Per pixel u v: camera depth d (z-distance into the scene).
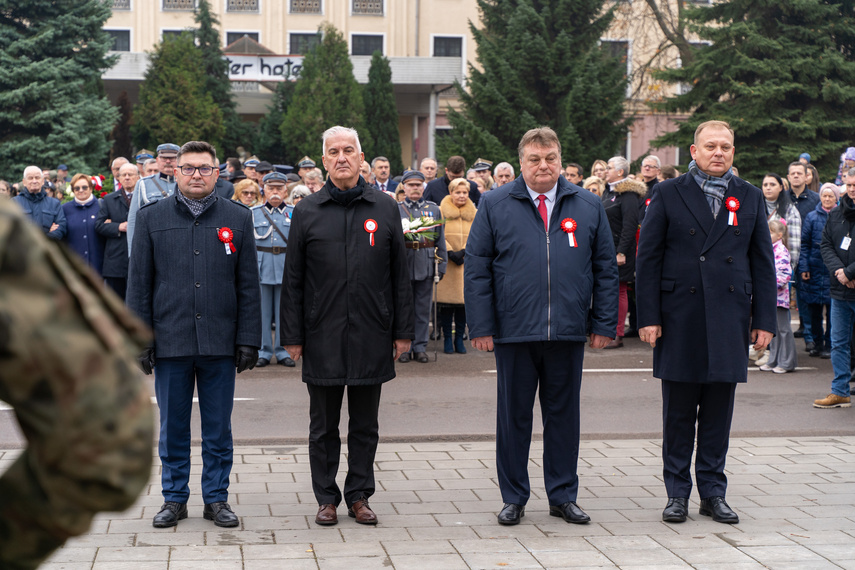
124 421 1.13
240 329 4.93
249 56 35.28
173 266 4.84
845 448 6.64
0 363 1.08
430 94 35.97
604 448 6.62
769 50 22.75
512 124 26.64
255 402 8.22
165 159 7.86
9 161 26.34
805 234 11.18
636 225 11.69
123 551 4.27
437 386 9.10
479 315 5.00
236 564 4.10
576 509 4.89
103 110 27.56
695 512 5.10
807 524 4.83
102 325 1.12
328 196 5.00
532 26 27.05
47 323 1.09
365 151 33.38
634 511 5.09
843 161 13.14
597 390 9.05
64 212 10.91
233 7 43.00
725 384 4.99
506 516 4.82
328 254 4.93
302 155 32.53
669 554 4.31
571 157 25.89
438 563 4.15
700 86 24.36
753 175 22.97
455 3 43.50
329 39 33.59
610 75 26.78
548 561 4.20
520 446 4.94
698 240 5.01
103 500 1.15
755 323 5.08
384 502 5.23
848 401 8.25
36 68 26.36
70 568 4.01
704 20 24.12
